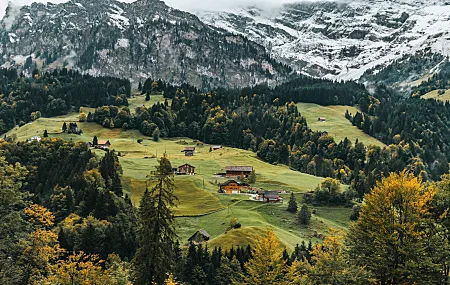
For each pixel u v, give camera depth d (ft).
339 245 173.06
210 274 317.01
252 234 393.09
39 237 189.67
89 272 203.10
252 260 194.39
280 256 197.16
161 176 157.28
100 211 402.31
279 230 436.76
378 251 153.58
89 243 345.51
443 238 156.15
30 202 190.49
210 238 413.59
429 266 145.38
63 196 418.51
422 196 157.38
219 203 520.01
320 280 161.17
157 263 152.97
